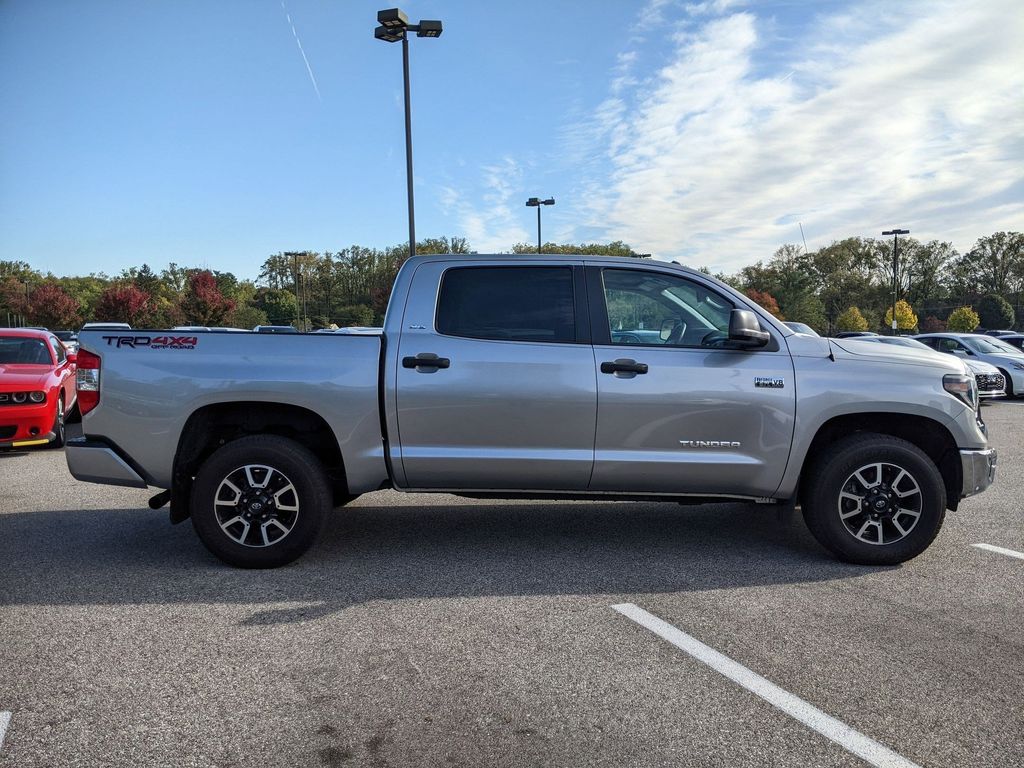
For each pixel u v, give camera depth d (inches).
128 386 172.1
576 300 179.5
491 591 160.4
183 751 97.3
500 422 173.3
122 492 264.4
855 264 3634.4
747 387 173.6
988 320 3014.3
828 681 117.3
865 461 173.6
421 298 180.2
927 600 154.6
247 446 172.2
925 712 107.5
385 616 145.5
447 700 111.3
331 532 209.6
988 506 243.8
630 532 210.1
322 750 97.7
